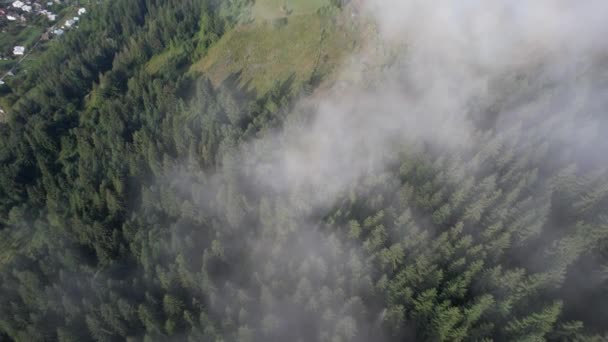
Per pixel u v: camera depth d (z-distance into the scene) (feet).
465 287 183.21
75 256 291.58
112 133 395.14
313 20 407.23
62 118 459.73
